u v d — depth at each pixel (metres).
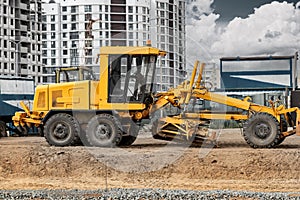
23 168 17.61
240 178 16.62
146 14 67.19
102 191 13.87
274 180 16.34
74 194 13.45
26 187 15.15
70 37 84.81
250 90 47.56
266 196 12.91
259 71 47.69
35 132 30.72
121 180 16.39
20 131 29.19
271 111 19.44
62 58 87.12
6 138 28.55
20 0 87.50
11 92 31.20
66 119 20.25
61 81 23.17
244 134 19.39
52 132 20.36
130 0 71.50
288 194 13.30
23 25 88.00
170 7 65.31
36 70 89.25
